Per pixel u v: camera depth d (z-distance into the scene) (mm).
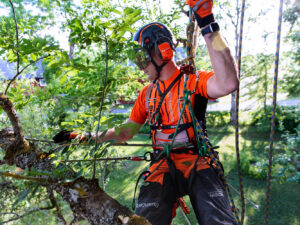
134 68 3316
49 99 1664
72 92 1170
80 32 1011
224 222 1121
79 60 1057
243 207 1229
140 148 10789
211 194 1261
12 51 1510
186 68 1343
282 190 6652
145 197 1342
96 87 1169
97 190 1013
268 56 12406
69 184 988
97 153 1021
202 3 1017
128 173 7586
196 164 1393
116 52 1086
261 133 13484
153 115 1578
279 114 6945
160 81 1565
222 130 15609
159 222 1243
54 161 1123
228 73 1090
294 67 6957
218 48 1049
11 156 1332
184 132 1501
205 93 1401
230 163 9023
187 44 1318
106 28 1002
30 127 2430
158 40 1375
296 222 5262
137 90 3467
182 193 1422
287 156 5539
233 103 16516
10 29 1509
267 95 13352
